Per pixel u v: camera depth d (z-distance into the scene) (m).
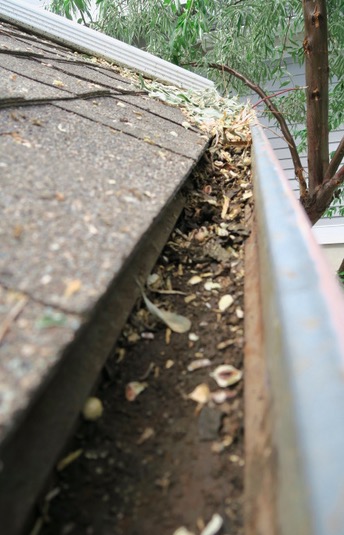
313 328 0.42
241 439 0.61
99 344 0.67
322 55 2.45
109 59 2.86
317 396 0.37
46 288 0.52
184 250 1.05
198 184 1.43
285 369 0.44
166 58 3.70
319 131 2.61
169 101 2.12
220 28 3.63
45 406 0.54
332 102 3.66
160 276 0.95
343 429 0.33
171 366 0.73
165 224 1.08
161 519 0.53
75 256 0.58
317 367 0.39
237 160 1.66
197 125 1.82
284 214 0.70
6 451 0.47
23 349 0.45
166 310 0.86
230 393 0.68
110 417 0.65
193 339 0.79
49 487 0.55
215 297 0.90
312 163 2.72
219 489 0.56
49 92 1.31
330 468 0.32
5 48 1.66
